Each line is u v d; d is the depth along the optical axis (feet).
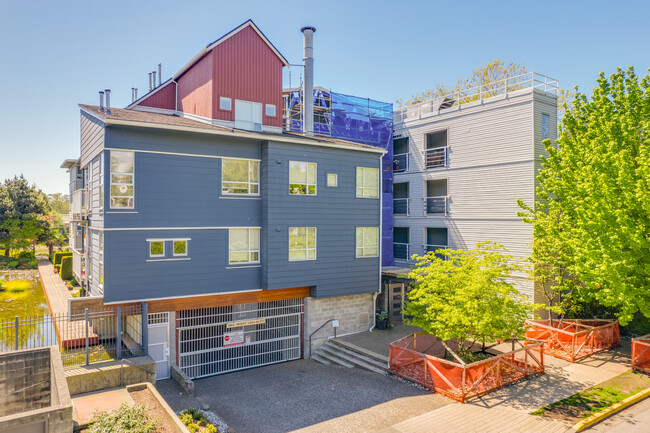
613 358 58.65
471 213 82.17
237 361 62.03
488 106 79.36
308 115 80.18
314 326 68.54
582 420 40.91
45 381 42.29
